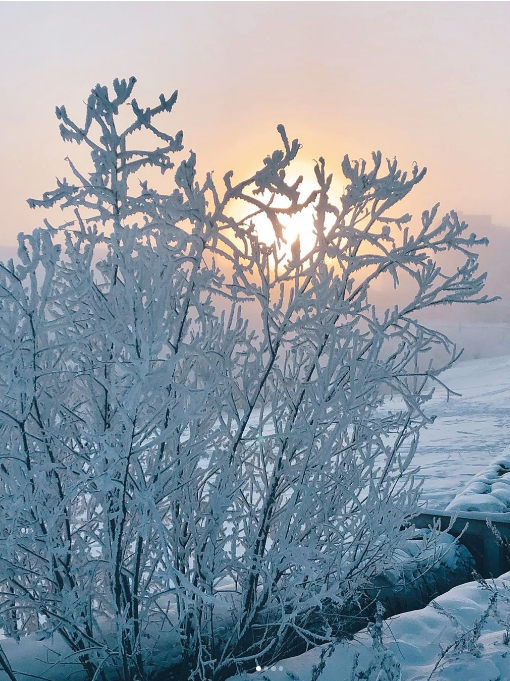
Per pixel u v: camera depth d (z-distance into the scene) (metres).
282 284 2.57
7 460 2.56
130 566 2.79
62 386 2.68
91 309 2.47
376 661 2.72
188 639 2.80
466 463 9.98
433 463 10.02
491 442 12.07
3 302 2.33
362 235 2.49
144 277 2.37
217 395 2.63
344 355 2.69
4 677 2.53
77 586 2.55
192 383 2.66
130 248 2.34
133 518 2.63
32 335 2.29
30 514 2.48
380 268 2.63
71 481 2.70
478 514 4.58
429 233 2.52
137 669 2.63
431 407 17.88
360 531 2.96
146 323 2.18
